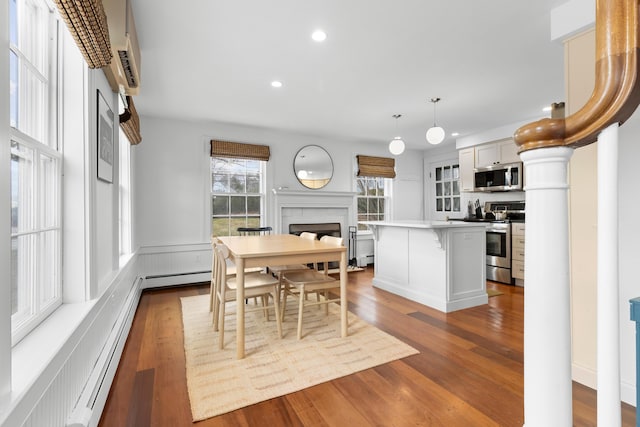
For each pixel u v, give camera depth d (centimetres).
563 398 58
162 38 235
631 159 175
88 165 170
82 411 131
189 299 370
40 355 111
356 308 335
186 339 255
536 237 59
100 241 200
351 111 406
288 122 457
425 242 350
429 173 662
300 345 243
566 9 196
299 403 173
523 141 60
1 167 82
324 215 552
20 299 130
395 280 396
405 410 166
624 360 174
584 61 191
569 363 58
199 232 454
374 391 183
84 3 113
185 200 445
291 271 306
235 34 231
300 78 307
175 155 440
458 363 215
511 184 469
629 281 174
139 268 407
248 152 480
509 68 288
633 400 169
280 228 504
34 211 137
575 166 195
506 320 299
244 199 495
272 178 507
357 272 533
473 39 240
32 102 147
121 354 226
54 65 164
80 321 143
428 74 299
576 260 195
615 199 53
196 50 253
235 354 229
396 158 639
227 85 322
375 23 219
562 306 58
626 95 50
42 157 149
